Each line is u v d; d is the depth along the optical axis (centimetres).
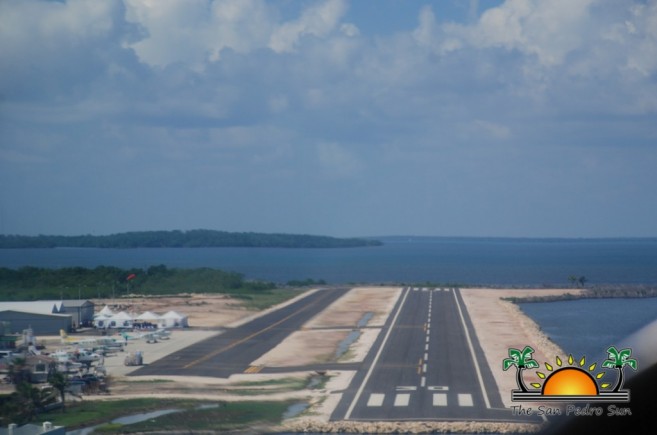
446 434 3784
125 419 4128
